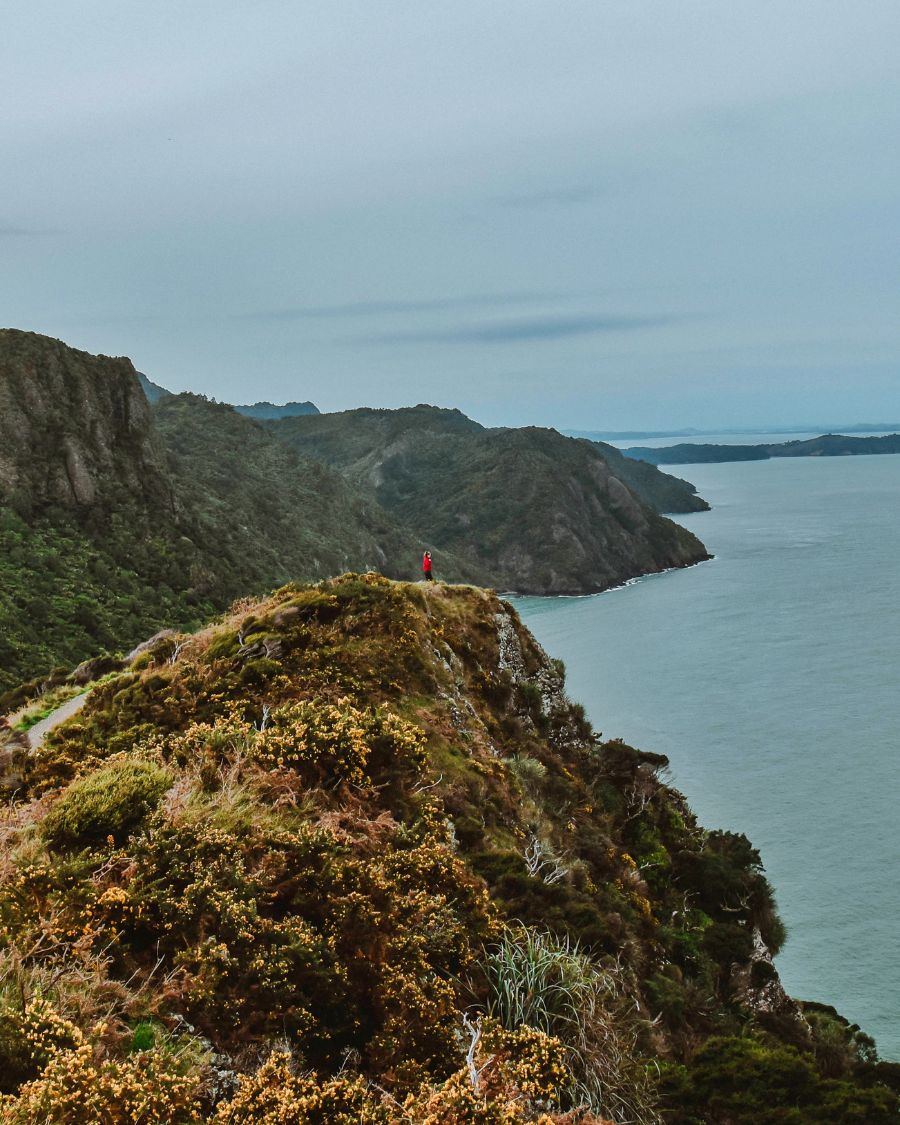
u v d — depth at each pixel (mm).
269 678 13734
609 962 9891
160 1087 4797
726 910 20141
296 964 6258
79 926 6012
